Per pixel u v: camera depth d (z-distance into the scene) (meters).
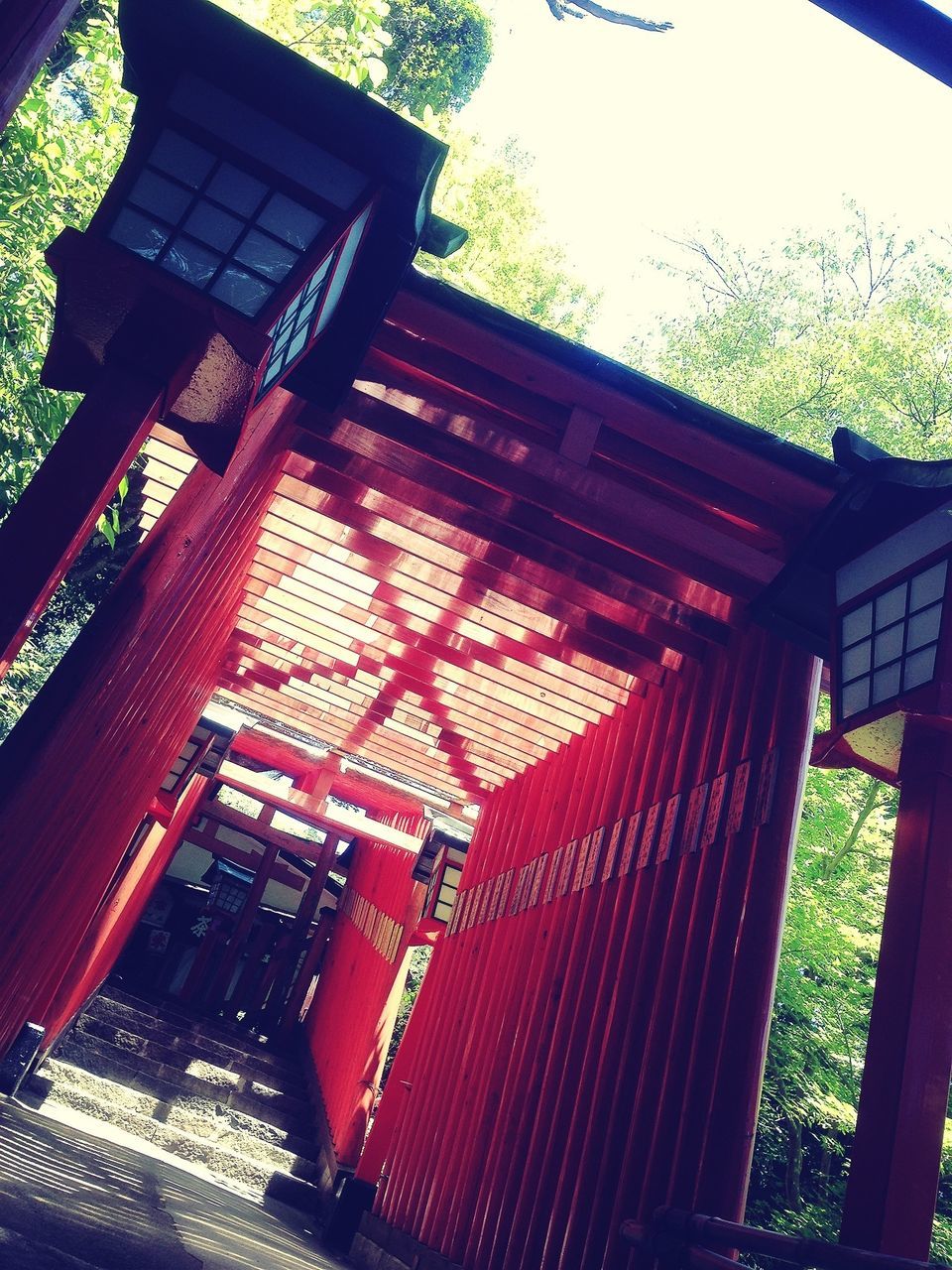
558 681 5.73
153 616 3.56
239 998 13.56
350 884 14.13
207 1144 9.23
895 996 2.38
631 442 3.56
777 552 3.71
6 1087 6.98
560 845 5.89
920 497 2.68
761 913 3.56
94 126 5.27
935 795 2.51
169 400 2.35
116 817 5.11
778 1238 2.43
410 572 5.22
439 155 2.23
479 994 6.65
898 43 1.26
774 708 3.92
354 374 2.77
